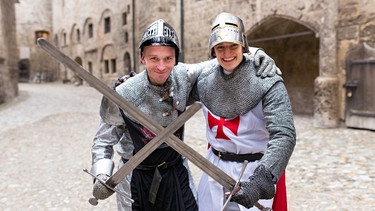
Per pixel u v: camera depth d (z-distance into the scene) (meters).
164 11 12.22
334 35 6.72
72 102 12.59
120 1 18.42
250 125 1.63
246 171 1.70
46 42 1.04
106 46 20.97
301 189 3.42
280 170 1.39
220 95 1.63
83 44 24.23
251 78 1.55
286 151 1.41
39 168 4.49
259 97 1.54
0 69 12.03
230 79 1.58
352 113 6.53
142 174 1.68
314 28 7.14
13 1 14.92
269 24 8.95
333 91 6.73
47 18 28.97
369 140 5.45
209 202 1.83
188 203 1.70
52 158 4.97
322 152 4.78
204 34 10.64
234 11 9.40
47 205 3.29
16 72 15.33
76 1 24.77
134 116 1.20
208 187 1.84
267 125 1.51
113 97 1.16
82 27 24.09
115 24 19.38
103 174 1.52
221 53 1.50
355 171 3.88
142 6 14.32
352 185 3.46
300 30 9.46
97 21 21.83
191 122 7.57
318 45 9.30
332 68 6.78
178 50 1.57
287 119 1.47
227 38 1.44
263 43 9.66
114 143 1.71
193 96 1.80
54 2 28.30
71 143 5.93
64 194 3.56
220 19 1.50
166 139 1.23
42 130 7.10
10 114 9.41
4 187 3.79
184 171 1.76
